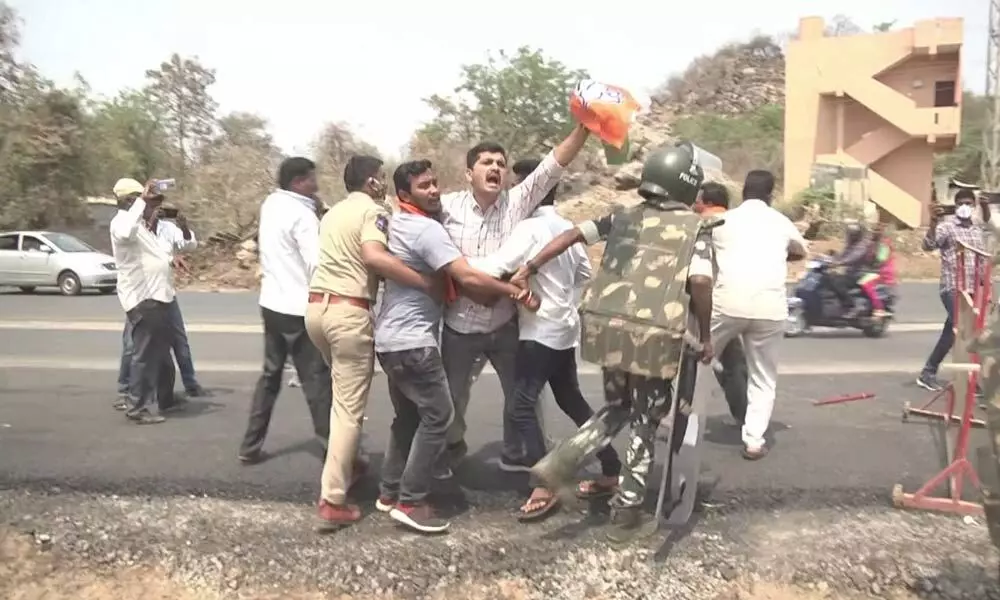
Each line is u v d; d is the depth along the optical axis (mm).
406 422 4387
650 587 3701
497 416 6602
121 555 4020
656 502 4484
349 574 3826
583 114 4199
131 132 34594
